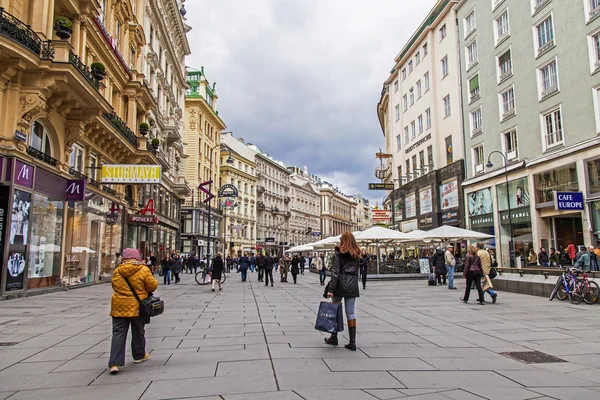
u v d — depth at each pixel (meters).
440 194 35.16
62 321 9.56
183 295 16.44
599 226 19.77
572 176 21.67
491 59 28.91
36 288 15.28
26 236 14.26
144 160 25.80
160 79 34.75
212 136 60.84
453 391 4.58
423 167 38.59
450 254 18.62
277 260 42.84
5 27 12.65
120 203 24.81
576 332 8.13
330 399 4.27
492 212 28.42
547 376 5.21
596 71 20.25
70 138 17.28
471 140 31.38
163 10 35.88
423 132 39.00
